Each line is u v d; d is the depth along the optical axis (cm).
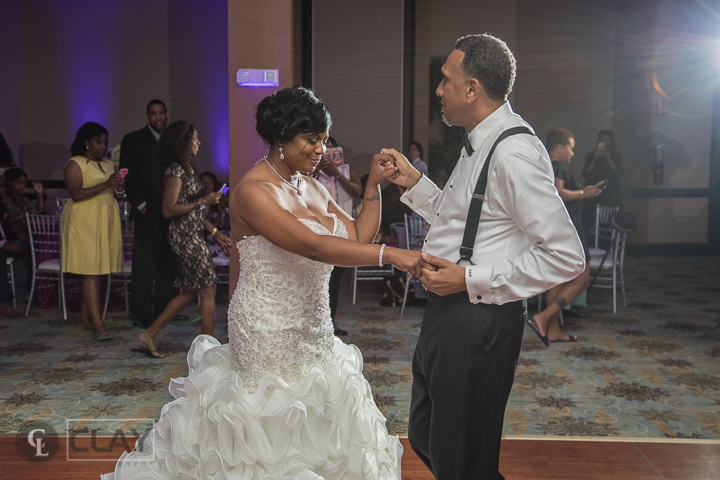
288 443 160
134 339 435
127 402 319
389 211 727
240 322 174
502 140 157
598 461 256
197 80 822
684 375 373
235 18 438
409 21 802
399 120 816
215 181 646
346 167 468
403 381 355
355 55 803
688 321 504
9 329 457
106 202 432
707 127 827
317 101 168
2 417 298
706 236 852
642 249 849
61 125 821
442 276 155
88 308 432
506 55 161
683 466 252
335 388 177
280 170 177
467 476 167
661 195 839
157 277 466
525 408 319
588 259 435
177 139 376
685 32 805
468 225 160
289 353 173
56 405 314
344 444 169
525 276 151
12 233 512
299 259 171
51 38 809
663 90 823
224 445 162
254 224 163
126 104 824
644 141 835
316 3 792
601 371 379
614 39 827
